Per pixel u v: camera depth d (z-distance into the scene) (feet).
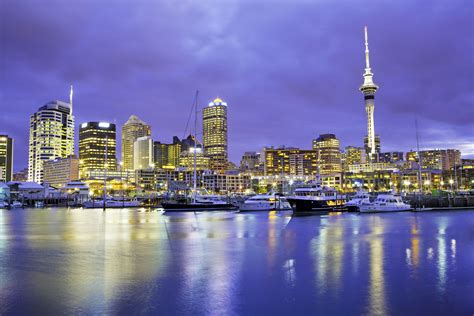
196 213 404.36
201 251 156.76
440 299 93.97
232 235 207.82
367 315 83.92
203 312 85.56
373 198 424.87
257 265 129.80
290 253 151.74
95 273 118.93
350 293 98.53
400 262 134.31
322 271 121.29
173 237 200.54
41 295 96.99
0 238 201.26
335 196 414.41
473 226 250.78
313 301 92.53
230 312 85.61
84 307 88.48
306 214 366.22
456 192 653.71
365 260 137.90
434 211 399.03
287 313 84.94
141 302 91.86
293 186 617.62
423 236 201.46
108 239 194.59
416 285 105.60
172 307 88.53
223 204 444.14
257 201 447.01
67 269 124.47
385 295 96.94
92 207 592.19
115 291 100.32
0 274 118.01
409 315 83.92
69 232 228.84
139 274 117.50
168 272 119.85
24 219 348.18
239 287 103.76
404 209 395.75
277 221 293.64
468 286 104.58
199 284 106.42
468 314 84.64
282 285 105.60
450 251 155.94
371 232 219.20
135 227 256.93
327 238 194.08
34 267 127.75
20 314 84.38
